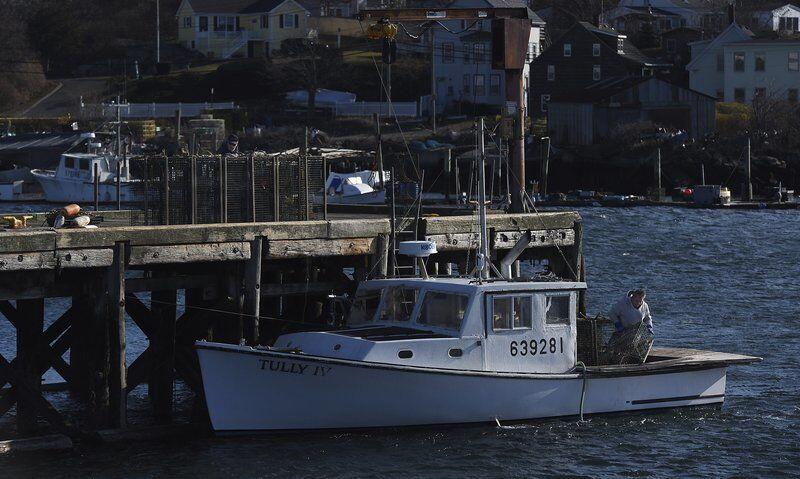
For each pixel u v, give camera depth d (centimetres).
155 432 7681
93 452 7375
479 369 7638
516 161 9862
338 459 7206
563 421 7994
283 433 7506
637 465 7325
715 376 8500
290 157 9169
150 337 8081
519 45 9794
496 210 10819
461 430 7712
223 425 7388
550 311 7856
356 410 7488
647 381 8231
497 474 7088
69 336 8488
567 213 9469
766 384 9481
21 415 7975
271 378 7350
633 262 18262
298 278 8725
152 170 8919
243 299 8025
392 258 8569
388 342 7425
